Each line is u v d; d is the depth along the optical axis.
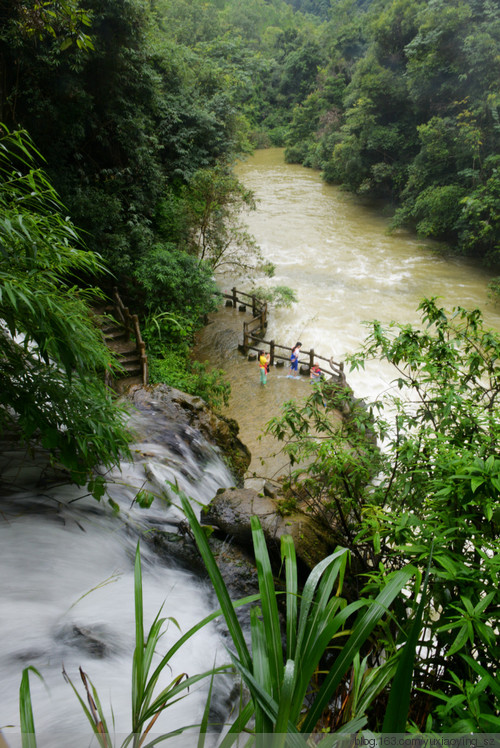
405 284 19.06
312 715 1.18
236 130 21.66
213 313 17.11
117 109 13.90
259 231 25.62
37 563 3.13
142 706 1.56
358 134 30.84
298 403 11.15
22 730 1.23
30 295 2.73
